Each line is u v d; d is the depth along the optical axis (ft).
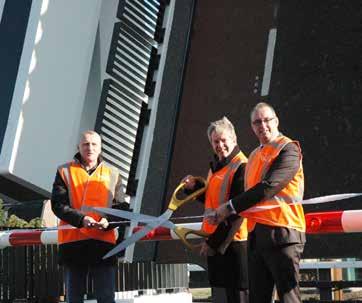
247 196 14.35
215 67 30.19
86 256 18.34
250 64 29.45
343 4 27.63
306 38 28.40
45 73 44.57
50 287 27.37
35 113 44.27
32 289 26.63
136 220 17.01
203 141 29.55
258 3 29.71
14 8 44.45
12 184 45.57
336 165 26.32
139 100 42.34
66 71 44.68
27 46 43.65
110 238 18.57
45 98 44.62
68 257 18.43
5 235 23.82
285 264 14.47
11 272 25.90
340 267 36.96
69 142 44.57
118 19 41.52
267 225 14.60
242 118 29.12
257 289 15.11
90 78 44.27
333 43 27.63
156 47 33.58
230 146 16.89
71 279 18.54
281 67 28.63
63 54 44.80
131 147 42.63
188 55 30.86
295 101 27.96
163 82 31.14
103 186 18.51
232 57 29.86
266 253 14.69
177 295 33.01
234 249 16.87
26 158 44.01
